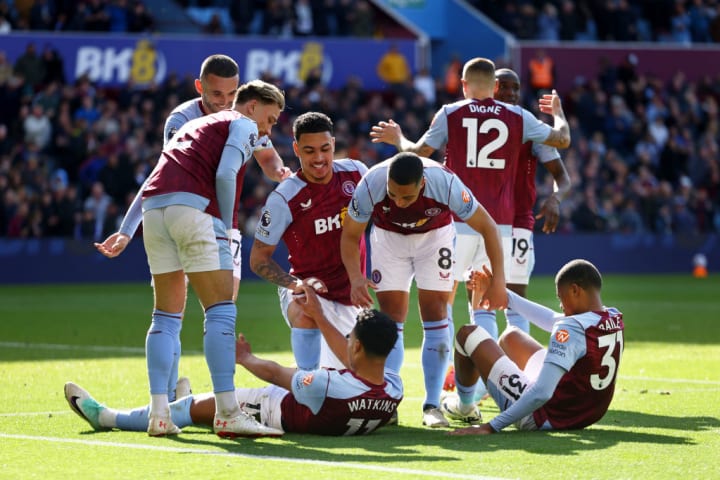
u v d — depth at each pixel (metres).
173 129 25.64
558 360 20.52
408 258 24.38
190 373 31.73
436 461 18.08
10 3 90.88
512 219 27.84
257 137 21.70
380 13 108.06
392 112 89.31
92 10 90.62
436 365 23.80
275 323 50.84
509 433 21.03
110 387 28.41
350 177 24.45
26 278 80.94
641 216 94.25
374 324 20.42
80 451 19.22
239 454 18.91
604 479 16.59
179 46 90.12
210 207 20.97
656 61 104.25
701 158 99.06
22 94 84.88
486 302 23.28
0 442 20.22
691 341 41.47
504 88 29.34
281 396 21.00
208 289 20.86
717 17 111.50
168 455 18.81
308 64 93.75
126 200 82.69
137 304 62.44
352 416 20.50
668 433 20.89
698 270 92.81
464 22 108.44
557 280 21.36
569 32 105.25
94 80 88.31
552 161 29.80
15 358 35.62
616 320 21.03
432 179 22.70
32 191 81.56
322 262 24.33
